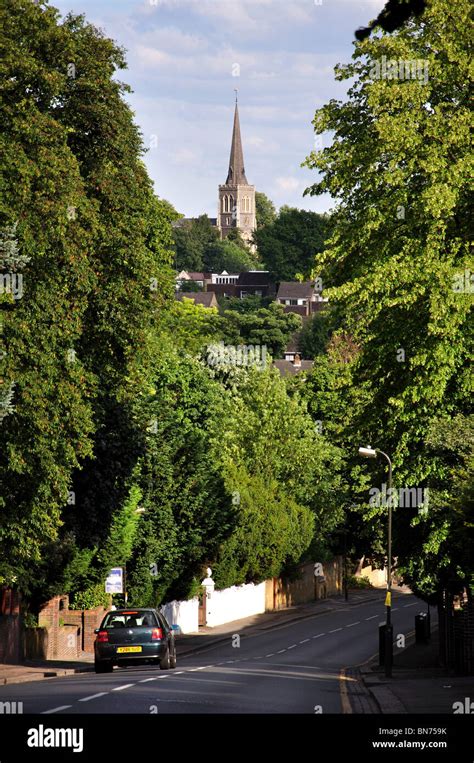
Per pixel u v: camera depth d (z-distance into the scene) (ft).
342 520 298.97
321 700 78.38
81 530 151.94
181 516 198.59
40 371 105.09
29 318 103.81
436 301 105.29
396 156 109.60
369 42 111.75
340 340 323.57
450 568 126.93
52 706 65.82
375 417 119.65
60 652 153.48
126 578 184.24
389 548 134.00
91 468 149.69
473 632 112.37
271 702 73.46
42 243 104.12
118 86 126.72
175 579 205.57
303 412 303.89
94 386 121.60
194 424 244.42
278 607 303.07
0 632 130.21
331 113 117.50
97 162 125.80
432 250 106.83
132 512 167.32
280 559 278.87
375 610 303.48
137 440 153.07
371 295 111.04
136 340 127.54
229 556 247.09
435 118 108.17
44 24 116.78
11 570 125.70
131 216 126.52
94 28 126.93
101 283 122.93
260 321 468.75
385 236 113.70
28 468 106.93
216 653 173.17
